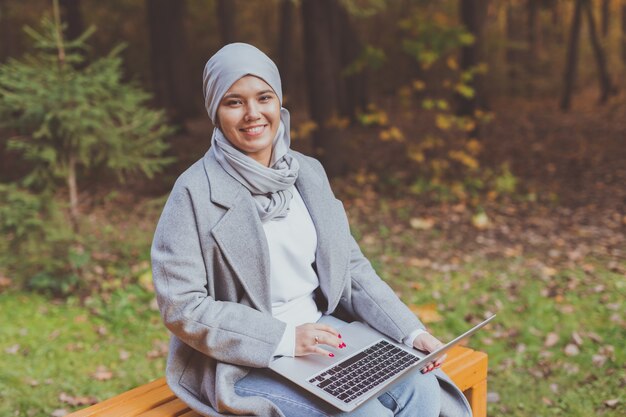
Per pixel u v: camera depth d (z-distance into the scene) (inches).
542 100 936.3
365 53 387.9
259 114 82.9
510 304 203.6
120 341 181.8
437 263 249.0
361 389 80.4
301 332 83.1
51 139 208.4
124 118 215.8
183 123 591.2
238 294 85.5
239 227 82.4
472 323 190.7
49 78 202.4
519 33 1042.1
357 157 476.7
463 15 437.4
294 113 791.1
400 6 851.4
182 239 80.9
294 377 80.4
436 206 337.7
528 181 392.8
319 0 385.1
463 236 286.7
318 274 91.9
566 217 313.1
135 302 207.6
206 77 84.7
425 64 367.6
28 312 199.3
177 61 586.6
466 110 451.2
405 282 228.2
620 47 1061.1
